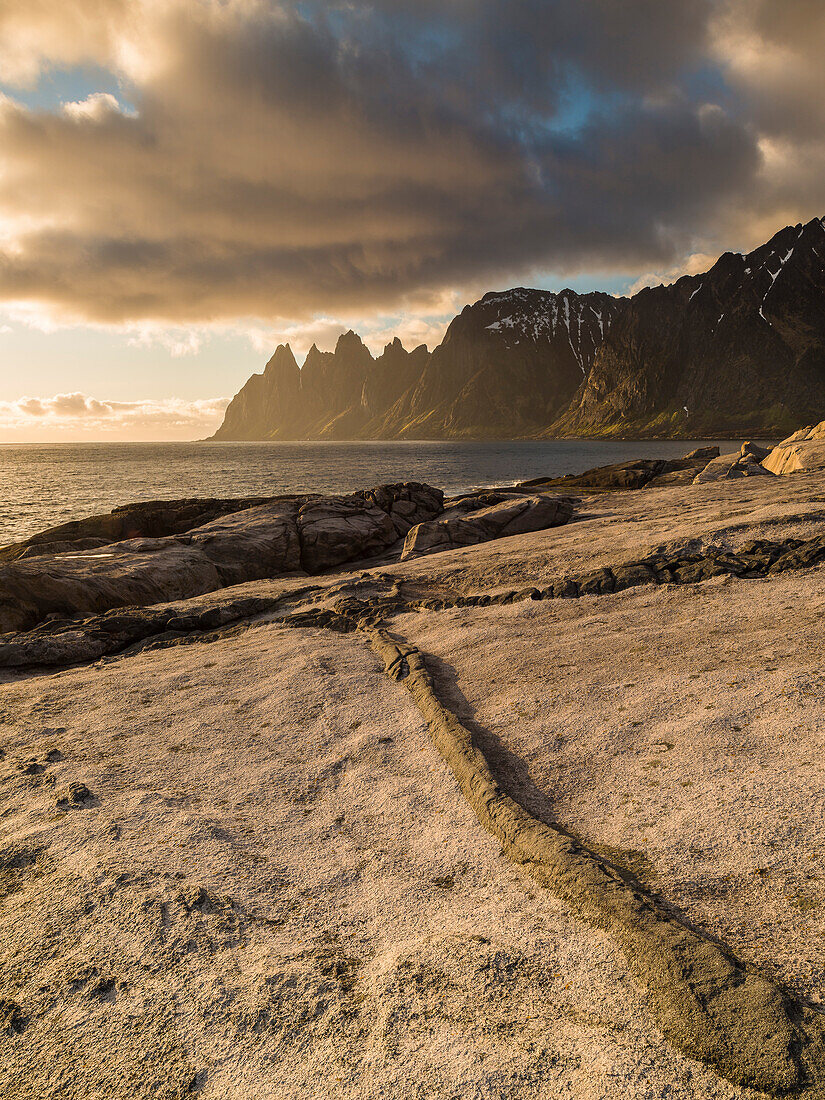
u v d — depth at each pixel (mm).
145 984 2619
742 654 5543
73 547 20375
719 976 2301
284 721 5730
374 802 4215
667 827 3432
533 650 6758
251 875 3426
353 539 19000
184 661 8047
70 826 4004
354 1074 2109
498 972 2508
